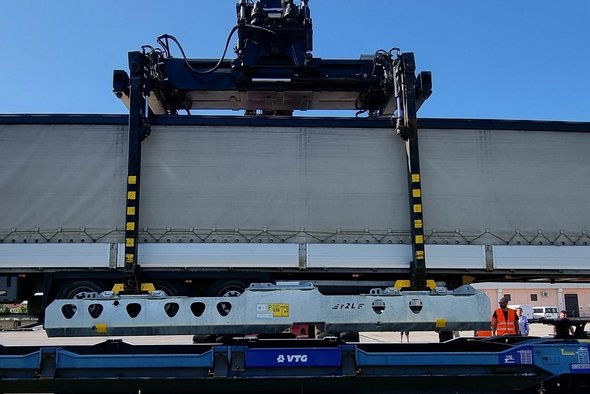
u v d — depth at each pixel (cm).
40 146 770
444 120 796
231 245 759
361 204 775
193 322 577
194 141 779
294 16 946
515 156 801
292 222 767
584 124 815
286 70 945
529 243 784
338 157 783
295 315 583
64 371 515
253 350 516
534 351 539
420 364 523
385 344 641
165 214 762
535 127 807
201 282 790
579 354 540
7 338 1891
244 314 581
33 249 749
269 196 771
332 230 768
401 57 794
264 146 781
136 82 768
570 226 793
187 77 927
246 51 943
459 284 820
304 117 788
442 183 786
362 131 791
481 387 541
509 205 789
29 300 820
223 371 510
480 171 793
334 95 978
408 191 779
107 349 627
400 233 772
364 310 588
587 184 804
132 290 741
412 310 591
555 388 564
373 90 949
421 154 789
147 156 773
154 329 575
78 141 774
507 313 916
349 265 762
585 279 862
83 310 575
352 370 519
